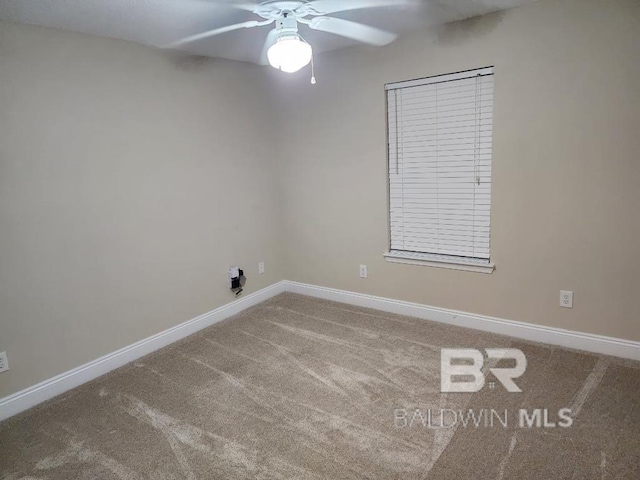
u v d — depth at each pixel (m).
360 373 2.62
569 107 2.54
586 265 2.64
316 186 3.79
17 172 2.31
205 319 3.46
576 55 2.46
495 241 2.95
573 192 2.61
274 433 2.10
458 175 3.06
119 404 2.43
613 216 2.51
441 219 3.20
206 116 3.33
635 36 2.29
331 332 3.24
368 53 3.24
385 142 3.31
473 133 2.94
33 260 2.41
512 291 2.95
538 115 2.64
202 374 2.72
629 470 1.75
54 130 2.44
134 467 1.92
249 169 3.75
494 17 2.68
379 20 2.64
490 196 2.95
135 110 2.84
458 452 1.90
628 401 2.20
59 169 2.48
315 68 3.55
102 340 2.79
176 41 2.78
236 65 3.53
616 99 2.40
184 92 3.15
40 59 2.36
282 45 2.21
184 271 3.28
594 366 2.54
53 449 2.07
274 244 4.09
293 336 3.21
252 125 3.73
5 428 2.25
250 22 2.32
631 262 2.50
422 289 3.37
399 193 3.36
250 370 2.73
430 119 3.09
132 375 2.75
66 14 2.19
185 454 1.99
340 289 3.87
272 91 3.87
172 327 3.22
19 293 2.37
